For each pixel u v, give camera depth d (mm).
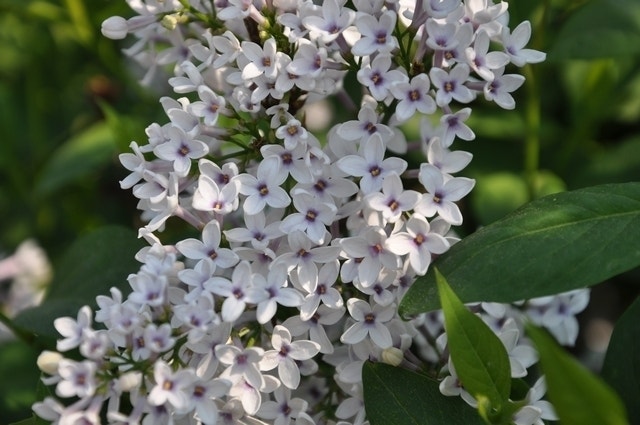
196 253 410
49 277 593
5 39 614
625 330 417
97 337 391
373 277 410
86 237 466
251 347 409
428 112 411
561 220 403
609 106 551
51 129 620
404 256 418
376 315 416
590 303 556
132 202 592
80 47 614
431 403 409
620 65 552
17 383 515
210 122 420
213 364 403
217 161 432
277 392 417
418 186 504
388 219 404
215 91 443
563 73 553
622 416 368
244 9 424
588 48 494
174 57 460
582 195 407
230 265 409
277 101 428
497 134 542
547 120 560
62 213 597
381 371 412
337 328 440
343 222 442
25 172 611
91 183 594
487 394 396
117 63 566
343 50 422
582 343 549
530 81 519
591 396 367
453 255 406
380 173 412
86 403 390
